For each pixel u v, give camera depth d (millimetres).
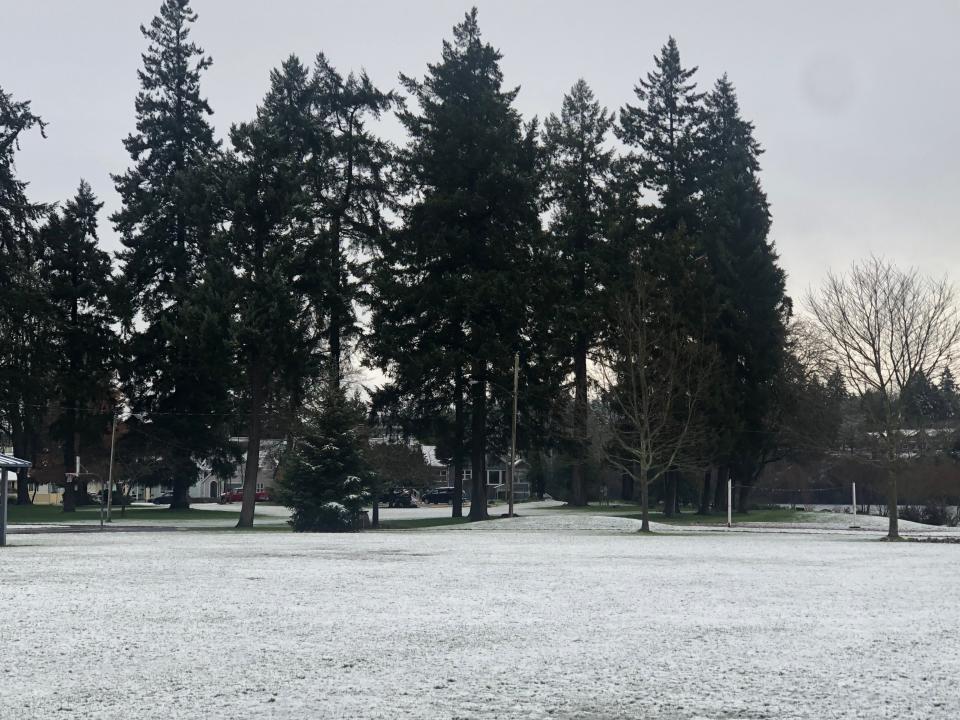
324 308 61156
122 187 75125
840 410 74562
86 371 71562
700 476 80688
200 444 75625
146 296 72125
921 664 11789
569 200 74938
